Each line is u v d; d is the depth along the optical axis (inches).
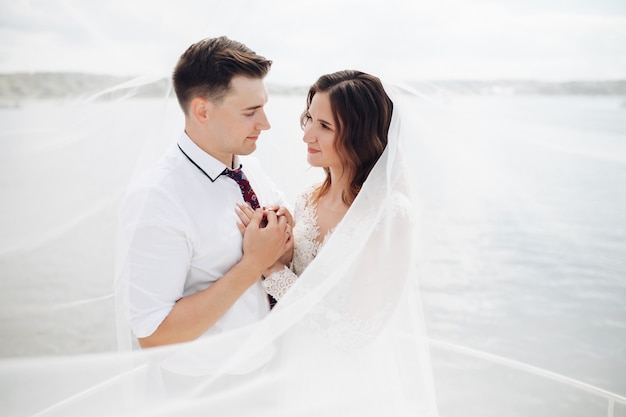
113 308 68.8
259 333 65.6
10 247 65.7
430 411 75.8
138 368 61.4
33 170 66.7
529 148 71.7
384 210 69.1
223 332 68.6
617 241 291.7
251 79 68.3
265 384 67.6
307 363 72.1
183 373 64.5
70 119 68.1
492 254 343.6
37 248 66.7
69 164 68.5
